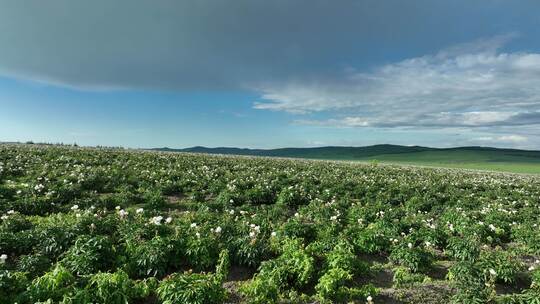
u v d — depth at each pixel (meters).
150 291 8.81
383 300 9.44
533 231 15.73
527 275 11.20
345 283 10.20
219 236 11.82
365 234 13.23
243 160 46.72
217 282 8.77
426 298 9.66
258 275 9.70
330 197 22.41
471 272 10.48
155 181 22.75
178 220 14.80
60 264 8.62
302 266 9.77
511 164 142.62
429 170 54.53
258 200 20.89
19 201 15.09
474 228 15.16
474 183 33.91
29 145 50.56
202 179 24.86
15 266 9.62
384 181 30.52
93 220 12.30
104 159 33.22
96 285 7.96
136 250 10.12
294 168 38.97
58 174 22.66
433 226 14.38
